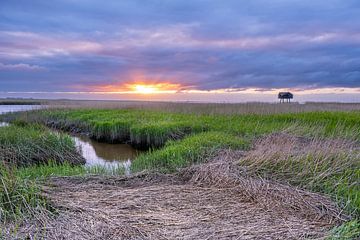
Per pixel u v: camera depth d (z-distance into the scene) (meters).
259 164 6.29
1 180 4.46
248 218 4.18
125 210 4.32
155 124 13.95
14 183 4.44
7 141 9.77
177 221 4.02
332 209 4.39
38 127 13.73
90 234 3.60
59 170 7.17
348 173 5.94
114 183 5.79
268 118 15.55
